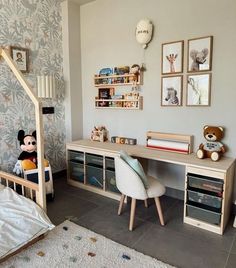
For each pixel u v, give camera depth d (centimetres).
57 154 345
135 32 284
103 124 336
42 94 294
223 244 196
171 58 263
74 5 328
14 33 274
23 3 280
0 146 274
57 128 340
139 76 285
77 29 337
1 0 258
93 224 225
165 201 276
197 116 256
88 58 339
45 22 307
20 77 187
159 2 265
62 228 215
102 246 190
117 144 306
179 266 171
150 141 277
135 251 185
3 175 231
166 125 279
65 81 338
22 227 175
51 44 318
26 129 297
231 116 236
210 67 240
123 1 294
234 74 229
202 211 221
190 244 196
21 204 196
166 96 272
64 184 325
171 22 260
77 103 348
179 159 232
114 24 306
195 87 251
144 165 288
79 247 188
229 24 226
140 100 292
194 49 247
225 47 231
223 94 238
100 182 295
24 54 284
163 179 291
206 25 239
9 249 161
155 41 274
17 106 285
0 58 232
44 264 168
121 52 304
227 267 171
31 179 255
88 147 292
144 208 258
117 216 240
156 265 169
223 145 242
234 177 237
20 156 272
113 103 315
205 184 217
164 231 215
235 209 241
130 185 210
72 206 261
